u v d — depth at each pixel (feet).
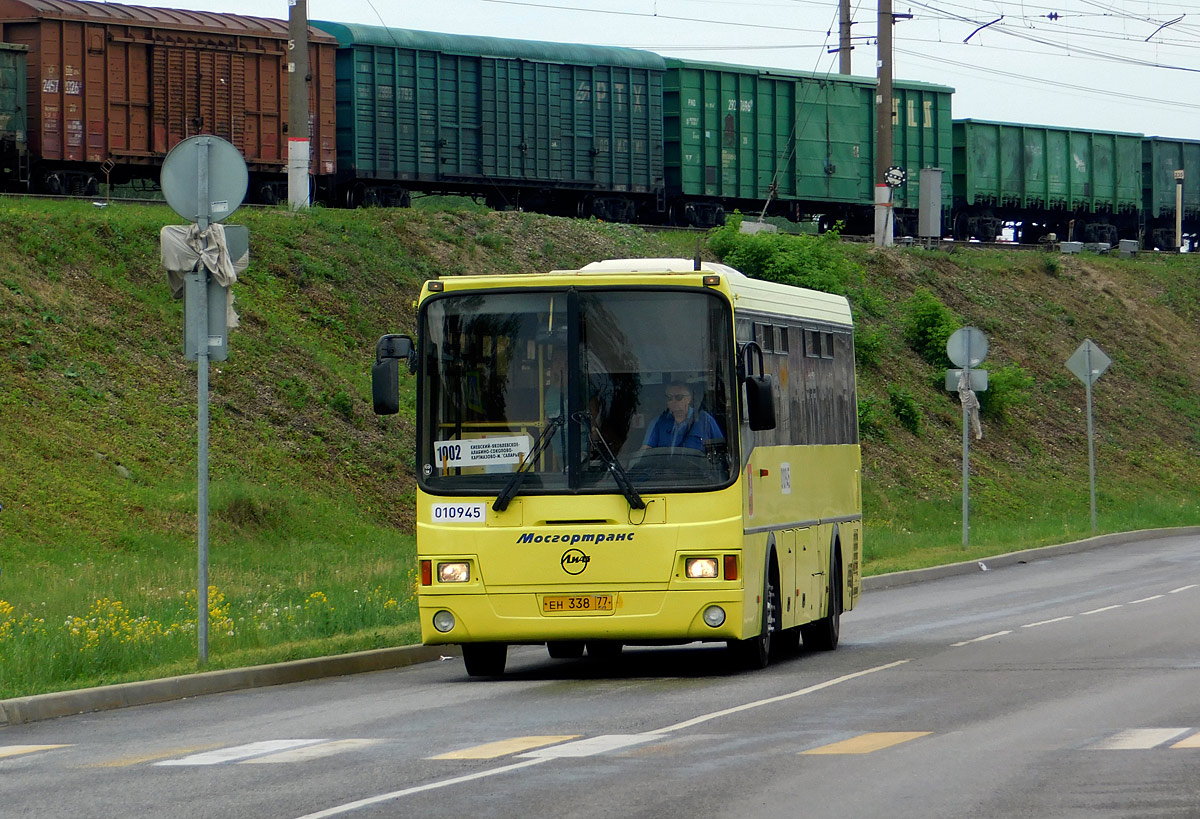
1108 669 89.56
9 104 226.58
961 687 83.46
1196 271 374.02
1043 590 152.46
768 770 59.77
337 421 182.29
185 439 165.89
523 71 282.97
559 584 89.40
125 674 92.32
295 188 226.58
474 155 278.05
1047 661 94.79
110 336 174.60
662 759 62.39
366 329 202.80
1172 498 280.31
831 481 112.47
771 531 96.07
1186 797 53.42
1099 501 266.36
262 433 173.27
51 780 61.57
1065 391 301.43
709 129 312.09
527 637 89.76
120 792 58.34
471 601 89.97
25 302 170.81
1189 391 326.24
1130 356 326.65
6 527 139.54
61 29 231.50
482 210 249.14
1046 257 340.59
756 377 92.73
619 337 90.68
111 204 205.26
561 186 289.74
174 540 148.36
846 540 115.96
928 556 188.96
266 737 71.36
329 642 106.73
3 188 234.38
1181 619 119.03
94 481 151.84
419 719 76.13
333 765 62.69
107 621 103.09
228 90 247.91
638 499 89.04
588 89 292.61
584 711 77.36
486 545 90.02
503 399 90.94
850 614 135.95
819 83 330.34
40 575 129.70
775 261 270.67
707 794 55.36
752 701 79.82
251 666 94.89
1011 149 375.45
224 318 98.53
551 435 90.33
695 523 89.15
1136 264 364.58
